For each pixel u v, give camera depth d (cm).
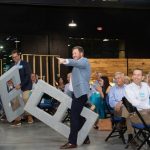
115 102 694
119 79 701
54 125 699
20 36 1383
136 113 566
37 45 1408
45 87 710
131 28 1492
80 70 634
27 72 931
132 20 1480
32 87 963
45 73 1418
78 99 638
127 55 1512
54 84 1417
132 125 594
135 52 1512
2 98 938
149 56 1520
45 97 1038
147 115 570
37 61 1406
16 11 1345
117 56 1517
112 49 1509
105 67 1502
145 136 589
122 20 1473
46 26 1404
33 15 1378
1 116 1085
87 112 668
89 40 1471
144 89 609
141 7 1179
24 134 799
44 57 1416
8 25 1357
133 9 1245
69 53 1445
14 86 936
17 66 934
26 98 917
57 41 1428
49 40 1417
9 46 1380
